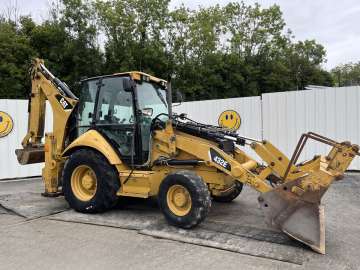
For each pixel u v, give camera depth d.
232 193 6.64
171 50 33.38
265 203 4.59
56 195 6.66
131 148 5.78
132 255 4.20
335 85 48.03
